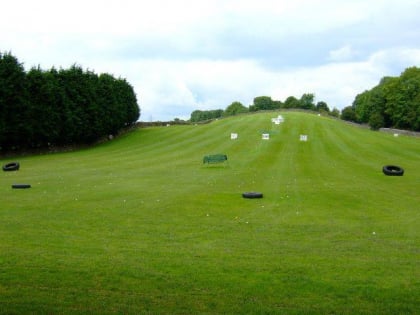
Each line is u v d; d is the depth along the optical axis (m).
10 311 8.18
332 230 14.87
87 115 60.62
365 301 8.81
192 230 14.74
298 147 51.09
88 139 63.22
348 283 9.75
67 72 59.19
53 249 12.20
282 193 22.53
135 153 49.31
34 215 16.89
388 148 51.34
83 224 15.46
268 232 14.53
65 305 8.49
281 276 10.15
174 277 10.02
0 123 46.81
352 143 55.53
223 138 60.84
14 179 28.34
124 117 74.69
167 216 16.92
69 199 20.52
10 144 50.34
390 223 15.98
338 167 35.41
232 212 17.77
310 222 16.05
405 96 103.56
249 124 75.94
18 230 14.46
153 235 14.02
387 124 116.50
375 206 19.30
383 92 112.81
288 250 12.38
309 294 9.13
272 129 68.88
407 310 8.41
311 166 36.00
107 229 14.77
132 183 26.25
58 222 15.73
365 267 10.86
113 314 8.13
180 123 90.00
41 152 54.00
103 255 11.67
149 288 9.38
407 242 13.35
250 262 11.19
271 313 8.22
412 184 26.20
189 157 43.88
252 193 21.23
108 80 69.44
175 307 8.46
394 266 10.95
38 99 52.22
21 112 49.44
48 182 26.75
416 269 10.73
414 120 100.25
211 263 11.06
